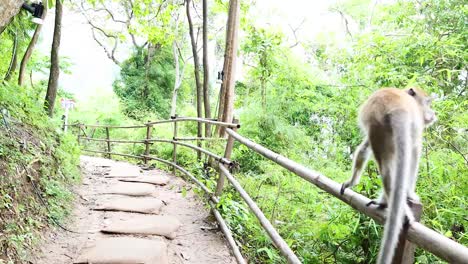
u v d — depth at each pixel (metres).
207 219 5.36
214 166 7.15
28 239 4.04
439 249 1.58
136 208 5.66
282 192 6.06
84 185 6.92
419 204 1.90
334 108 6.52
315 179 2.86
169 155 11.08
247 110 11.98
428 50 5.19
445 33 5.98
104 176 7.84
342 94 6.15
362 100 5.68
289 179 6.43
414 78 4.59
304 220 5.29
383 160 2.16
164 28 15.19
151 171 8.90
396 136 2.02
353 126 6.34
